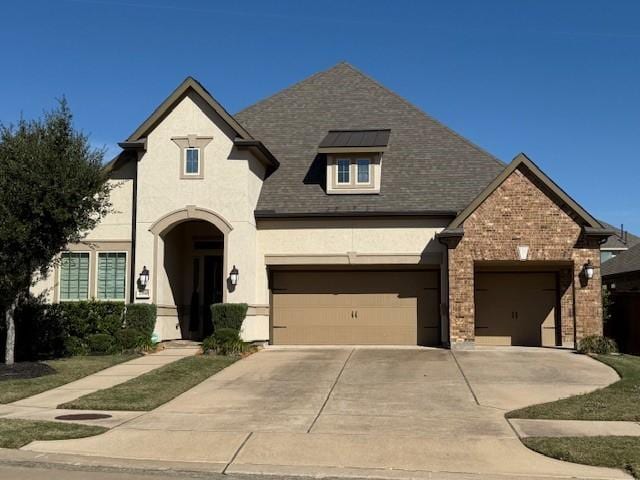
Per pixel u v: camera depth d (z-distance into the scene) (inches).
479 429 441.4
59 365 695.7
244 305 827.4
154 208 866.8
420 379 625.0
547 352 797.2
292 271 917.2
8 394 556.7
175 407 517.7
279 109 1065.5
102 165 728.3
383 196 894.4
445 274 866.1
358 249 879.7
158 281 861.8
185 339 941.8
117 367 702.5
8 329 695.7
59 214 663.8
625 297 928.9
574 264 809.5
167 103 863.7
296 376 645.9
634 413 478.9
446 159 948.6
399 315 898.1
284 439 418.0
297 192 914.1
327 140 918.4
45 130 695.7
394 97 1062.4
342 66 1122.0
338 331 904.3
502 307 911.0
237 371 675.4
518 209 818.8
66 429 434.9
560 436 418.3
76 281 903.7
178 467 364.2
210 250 952.9
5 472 351.9
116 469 361.7
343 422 463.5
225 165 858.1
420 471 354.9
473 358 746.8
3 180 654.5
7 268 671.1
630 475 346.3
